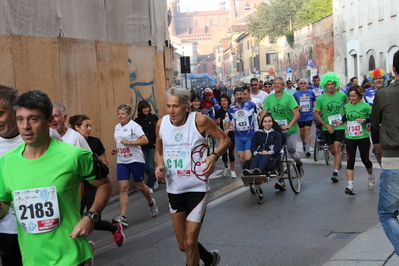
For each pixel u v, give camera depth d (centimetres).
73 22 940
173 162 461
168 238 662
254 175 818
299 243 607
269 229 678
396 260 493
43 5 849
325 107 1036
